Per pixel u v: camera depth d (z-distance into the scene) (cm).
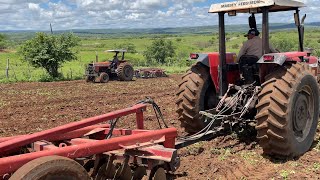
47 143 433
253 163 593
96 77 2177
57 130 420
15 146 390
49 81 2319
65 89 1802
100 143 419
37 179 331
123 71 2216
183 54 5459
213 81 677
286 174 540
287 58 610
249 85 662
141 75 2455
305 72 608
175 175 548
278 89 583
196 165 587
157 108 545
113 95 1542
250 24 679
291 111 581
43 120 1026
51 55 2389
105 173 454
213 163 592
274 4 585
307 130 636
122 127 865
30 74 2631
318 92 644
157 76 2488
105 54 6391
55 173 342
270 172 554
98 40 17162
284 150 595
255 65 658
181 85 700
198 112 682
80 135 520
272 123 572
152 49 4847
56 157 352
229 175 548
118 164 479
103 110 1173
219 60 667
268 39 614
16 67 3572
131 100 1385
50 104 1319
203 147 667
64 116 1082
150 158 436
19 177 325
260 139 595
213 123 664
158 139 486
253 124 753
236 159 610
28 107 1255
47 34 2447
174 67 3528
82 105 1282
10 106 1277
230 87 674
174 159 434
